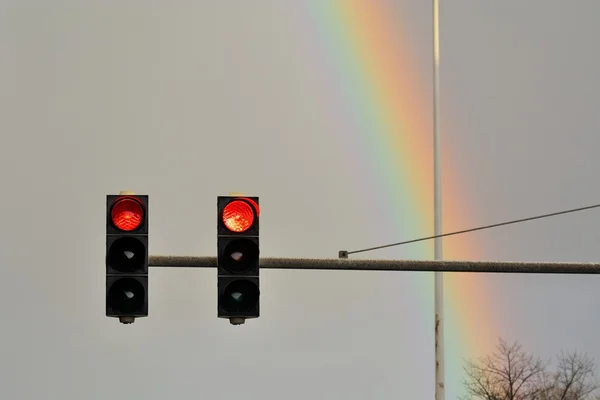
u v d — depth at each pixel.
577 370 76.12
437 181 51.81
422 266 31.38
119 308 27.41
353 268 31.12
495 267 31.69
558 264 31.81
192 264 30.50
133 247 27.52
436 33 52.72
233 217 27.91
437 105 52.22
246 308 27.86
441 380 50.09
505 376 74.69
